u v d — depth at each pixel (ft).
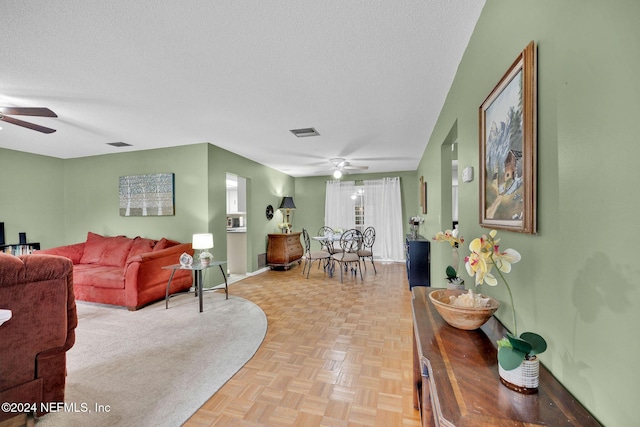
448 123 8.25
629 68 1.81
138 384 6.07
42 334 5.01
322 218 24.35
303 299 12.30
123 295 11.07
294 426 4.86
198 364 6.87
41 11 4.80
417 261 12.85
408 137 12.94
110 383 6.11
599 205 2.10
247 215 17.67
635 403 1.80
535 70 2.98
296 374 6.44
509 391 2.40
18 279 4.69
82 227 16.14
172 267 10.89
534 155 3.00
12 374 4.69
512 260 2.94
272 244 19.26
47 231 15.70
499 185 3.97
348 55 6.37
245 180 18.13
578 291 2.36
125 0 4.60
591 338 2.20
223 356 7.26
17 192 14.48
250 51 6.17
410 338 8.32
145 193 14.64
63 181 16.48
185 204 14.06
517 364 2.34
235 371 6.56
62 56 6.21
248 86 7.82
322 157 17.12
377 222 22.81
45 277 5.04
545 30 2.83
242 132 12.03
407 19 5.21
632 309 1.82
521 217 3.28
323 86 7.86
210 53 6.21
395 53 6.30
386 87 7.95
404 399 5.57
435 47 6.08
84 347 7.77
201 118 10.28
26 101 8.57
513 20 3.61
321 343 8.00
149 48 5.99
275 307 11.23
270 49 6.10
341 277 15.34
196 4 4.74
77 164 16.20
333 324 9.43
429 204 13.19
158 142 13.50
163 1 4.64
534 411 2.19
